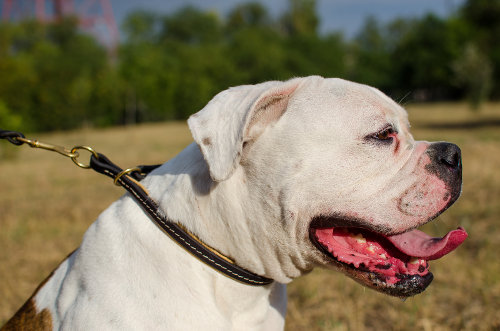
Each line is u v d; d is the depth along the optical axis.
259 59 48.25
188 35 60.84
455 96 48.00
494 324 3.25
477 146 11.83
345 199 2.03
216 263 2.03
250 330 2.16
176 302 1.92
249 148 2.06
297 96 2.07
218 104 1.99
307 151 2.01
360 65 57.22
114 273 1.98
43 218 7.13
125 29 54.09
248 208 2.06
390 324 3.41
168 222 2.04
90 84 38.31
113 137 26.80
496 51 37.66
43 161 15.97
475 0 43.56
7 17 54.53
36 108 34.47
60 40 49.28
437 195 2.07
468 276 4.01
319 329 3.38
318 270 4.44
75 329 1.92
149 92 41.56
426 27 48.28
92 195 8.99
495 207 6.14
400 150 2.12
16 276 4.71
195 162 2.15
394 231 2.04
